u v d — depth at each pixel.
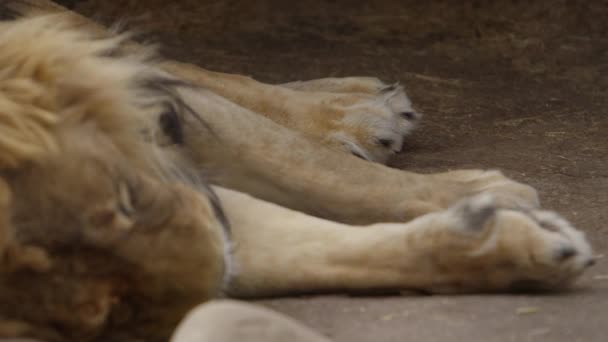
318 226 6.14
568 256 5.74
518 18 15.15
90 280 5.00
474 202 5.80
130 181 5.18
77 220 4.95
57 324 5.02
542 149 9.56
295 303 5.85
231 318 4.38
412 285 5.84
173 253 5.13
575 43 14.24
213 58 13.24
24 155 4.95
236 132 6.98
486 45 14.24
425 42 14.41
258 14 15.45
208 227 5.29
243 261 6.01
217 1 15.60
